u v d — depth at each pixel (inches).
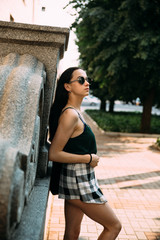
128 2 311.0
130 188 165.5
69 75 60.9
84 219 117.6
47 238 98.0
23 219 43.3
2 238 29.8
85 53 398.3
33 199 52.2
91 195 56.8
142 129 444.5
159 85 363.3
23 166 37.5
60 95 63.1
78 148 56.8
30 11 261.9
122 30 326.0
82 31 382.3
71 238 69.2
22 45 63.0
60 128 53.6
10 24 59.5
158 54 323.0
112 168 212.5
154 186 171.0
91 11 339.0
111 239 59.3
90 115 751.7
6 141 35.5
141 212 129.6
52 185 66.6
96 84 727.7
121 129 452.4
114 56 367.6
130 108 1688.0
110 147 309.3
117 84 418.0
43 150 67.5
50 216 118.0
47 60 63.9
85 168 58.2
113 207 134.7
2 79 50.8
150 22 333.1
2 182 27.3
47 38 61.4
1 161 28.6
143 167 220.5
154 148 316.5
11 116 43.6
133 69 366.0
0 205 26.8
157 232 109.5
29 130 43.3
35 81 51.7
